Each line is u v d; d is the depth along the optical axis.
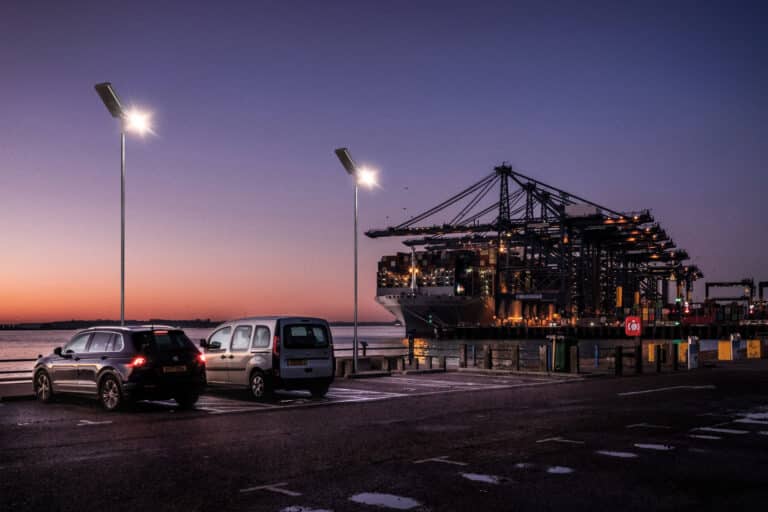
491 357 27.08
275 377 16.22
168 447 10.02
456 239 177.88
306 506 6.82
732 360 36.81
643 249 178.88
